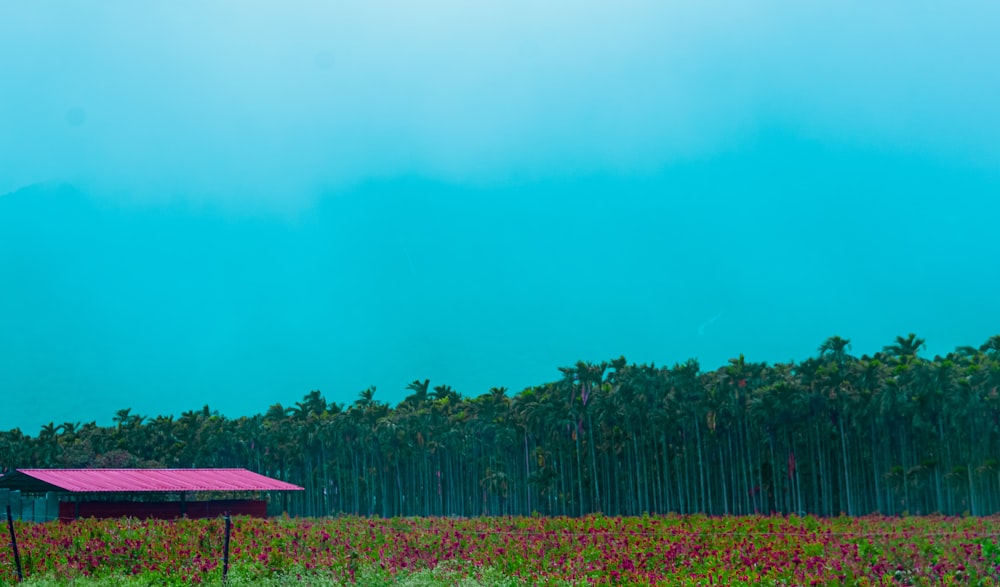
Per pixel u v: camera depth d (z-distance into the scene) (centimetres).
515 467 14200
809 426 11019
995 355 9694
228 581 2803
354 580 2931
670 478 12562
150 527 3941
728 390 11488
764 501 11712
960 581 2823
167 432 17075
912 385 9925
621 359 12562
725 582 2786
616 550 3428
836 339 11212
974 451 9519
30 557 3241
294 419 16375
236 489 6769
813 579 2703
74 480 6356
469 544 3691
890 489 10506
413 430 14600
